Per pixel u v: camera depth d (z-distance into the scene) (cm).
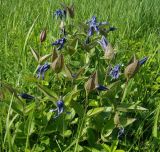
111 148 39
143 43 73
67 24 62
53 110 39
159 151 41
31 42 65
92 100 45
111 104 42
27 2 96
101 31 56
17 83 48
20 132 40
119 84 45
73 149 39
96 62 54
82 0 97
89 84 37
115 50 50
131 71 40
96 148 41
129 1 96
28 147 39
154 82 55
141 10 89
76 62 55
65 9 61
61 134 41
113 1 98
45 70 43
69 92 42
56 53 41
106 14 86
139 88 52
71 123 43
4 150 39
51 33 67
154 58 63
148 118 48
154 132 41
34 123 40
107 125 41
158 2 95
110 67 44
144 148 42
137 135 43
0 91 41
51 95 39
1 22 77
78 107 40
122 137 43
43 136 41
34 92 48
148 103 50
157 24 86
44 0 92
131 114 47
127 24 77
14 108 40
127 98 48
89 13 88
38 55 46
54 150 40
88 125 42
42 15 80
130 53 66
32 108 41
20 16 79
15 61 57
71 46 51
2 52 61
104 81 44
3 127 41
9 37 66
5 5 90
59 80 50
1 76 52
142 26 83
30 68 54
